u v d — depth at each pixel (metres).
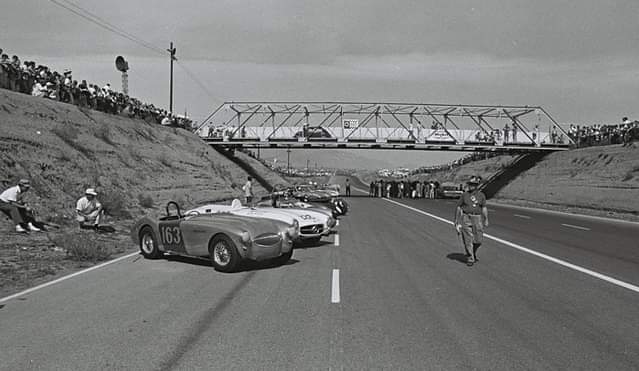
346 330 6.68
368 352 5.83
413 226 21.94
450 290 9.16
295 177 124.56
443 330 6.71
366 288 9.29
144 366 5.38
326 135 60.84
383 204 42.31
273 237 11.09
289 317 7.29
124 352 5.80
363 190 90.56
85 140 26.70
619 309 7.86
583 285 9.63
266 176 72.38
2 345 6.04
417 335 6.48
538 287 9.45
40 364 5.43
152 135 39.22
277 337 6.36
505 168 66.88
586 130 57.84
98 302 8.12
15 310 7.61
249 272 10.86
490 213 32.06
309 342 6.18
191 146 46.38
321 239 17.05
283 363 5.47
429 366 5.41
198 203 30.97
